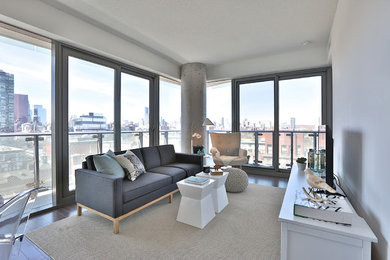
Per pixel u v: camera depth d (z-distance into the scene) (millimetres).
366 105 1247
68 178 2770
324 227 1038
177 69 4762
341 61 2135
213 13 2609
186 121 4641
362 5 1314
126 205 2012
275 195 2977
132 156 2658
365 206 1276
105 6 2453
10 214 936
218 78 4828
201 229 1978
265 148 4531
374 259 1102
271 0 2334
